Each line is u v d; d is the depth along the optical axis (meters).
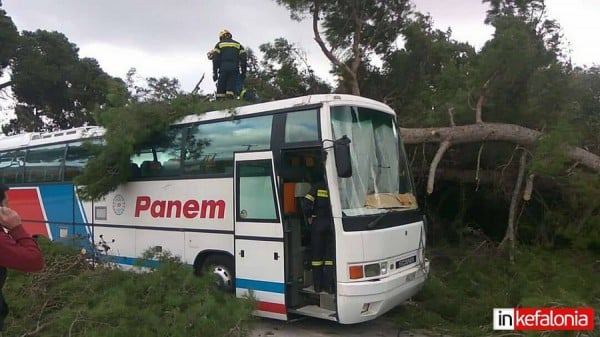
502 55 8.82
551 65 9.11
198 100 8.72
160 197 8.36
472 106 9.70
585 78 11.28
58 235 10.55
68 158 10.52
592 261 8.51
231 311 5.80
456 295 7.30
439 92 10.82
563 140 8.19
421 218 7.41
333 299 6.25
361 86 12.95
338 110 6.46
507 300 7.05
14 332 5.55
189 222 7.89
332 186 6.09
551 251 9.22
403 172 7.39
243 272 6.98
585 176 8.66
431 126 10.20
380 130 7.10
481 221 11.04
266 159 6.79
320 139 6.23
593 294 7.21
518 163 9.66
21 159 11.84
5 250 3.31
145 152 8.69
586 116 10.44
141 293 6.17
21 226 3.52
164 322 5.52
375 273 6.19
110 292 6.12
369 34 12.98
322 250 6.34
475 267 8.46
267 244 6.72
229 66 10.50
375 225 6.29
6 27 27.03
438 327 6.70
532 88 9.34
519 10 9.93
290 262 6.60
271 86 12.78
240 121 7.36
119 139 8.14
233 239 7.26
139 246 8.62
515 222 9.84
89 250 8.46
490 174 10.05
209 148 7.77
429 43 12.64
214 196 7.60
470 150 10.10
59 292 6.26
